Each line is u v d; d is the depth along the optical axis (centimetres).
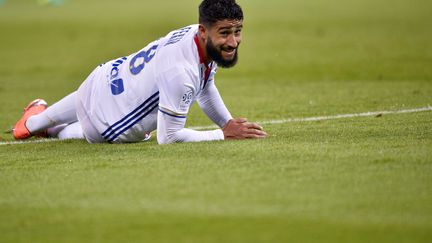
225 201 1661
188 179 1833
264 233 1479
